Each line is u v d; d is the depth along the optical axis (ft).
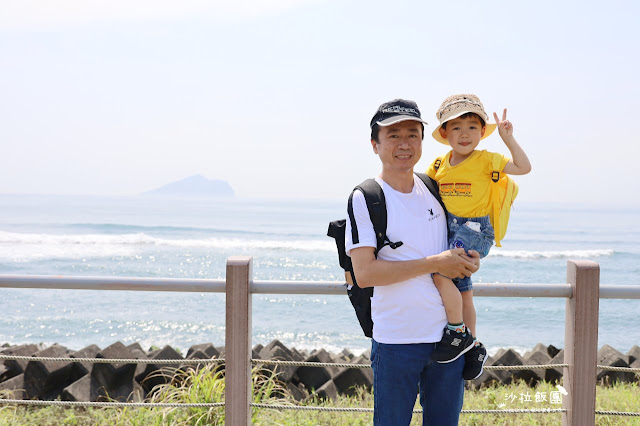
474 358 8.78
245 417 10.59
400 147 8.66
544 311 63.16
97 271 88.33
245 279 10.34
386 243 8.51
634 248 147.74
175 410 14.71
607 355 26.37
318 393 21.42
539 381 24.16
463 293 9.28
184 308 60.03
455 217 9.78
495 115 9.93
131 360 11.50
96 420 15.69
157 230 177.58
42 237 129.39
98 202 523.70
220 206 455.22
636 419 14.88
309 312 60.03
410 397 8.66
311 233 179.52
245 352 10.48
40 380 19.72
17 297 63.36
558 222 258.98
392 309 8.53
